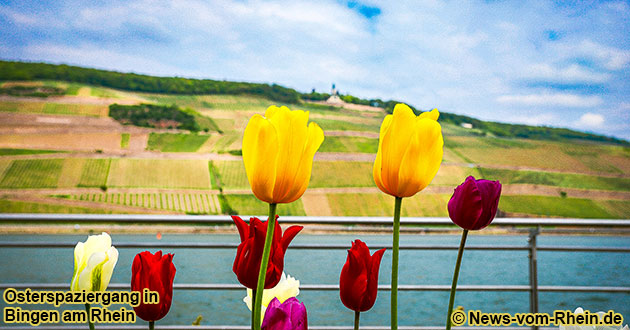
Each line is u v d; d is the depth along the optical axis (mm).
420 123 445
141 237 58406
